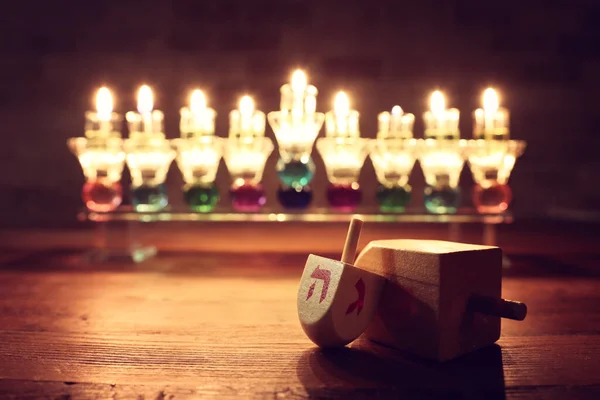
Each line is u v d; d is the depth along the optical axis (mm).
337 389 249
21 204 788
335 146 434
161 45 774
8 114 781
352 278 270
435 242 289
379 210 461
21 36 774
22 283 384
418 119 774
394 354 275
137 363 269
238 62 774
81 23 773
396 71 773
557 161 785
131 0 770
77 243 550
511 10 771
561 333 298
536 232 646
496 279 280
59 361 270
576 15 771
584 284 379
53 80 778
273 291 366
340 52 772
